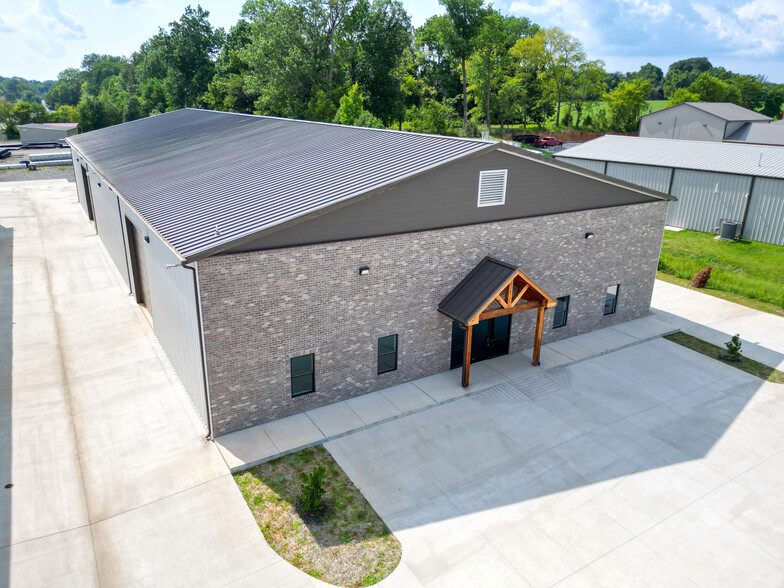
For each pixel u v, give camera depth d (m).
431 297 16.39
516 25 110.50
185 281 13.41
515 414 15.34
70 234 31.80
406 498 12.06
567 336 20.20
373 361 15.91
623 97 88.38
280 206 14.38
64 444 13.52
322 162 18.05
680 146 38.62
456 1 79.06
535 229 17.98
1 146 76.56
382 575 10.09
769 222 31.02
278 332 13.97
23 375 16.66
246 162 20.27
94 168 25.34
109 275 25.27
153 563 10.23
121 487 12.12
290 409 14.80
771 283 25.56
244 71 77.38
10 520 11.13
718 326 21.59
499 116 90.25
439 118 59.91
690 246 31.33
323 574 10.09
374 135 20.12
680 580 10.09
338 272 14.41
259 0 71.25
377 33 66.69
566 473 12.96
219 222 14.07
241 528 11.09
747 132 53.47
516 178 16.94
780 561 10.55
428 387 16.50
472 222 16.47
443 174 15.36
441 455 13.52
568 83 91.69
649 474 12.97
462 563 10.38
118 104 119.81
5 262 26.81
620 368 18.08
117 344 18.70
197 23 91.56
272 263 13.34
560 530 11.23
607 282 20.69
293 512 11.57
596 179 18.83
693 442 14.23
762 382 17.31
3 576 9.84
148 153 26.45
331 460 13.25
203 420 14.25
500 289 15.66
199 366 13.55
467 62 89.62
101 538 10.76
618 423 15.00
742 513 11.78
